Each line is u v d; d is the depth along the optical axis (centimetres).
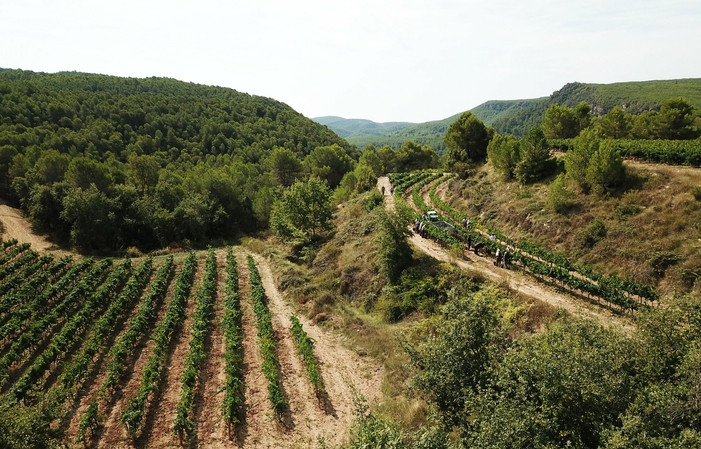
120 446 1725
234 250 5419
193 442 1756
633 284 2433
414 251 3466
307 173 9019
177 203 6266
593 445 1060
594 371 1093
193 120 11750
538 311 2306
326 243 4409
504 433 1002
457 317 1483
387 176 8994
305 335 2533
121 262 4456
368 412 1903
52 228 5484
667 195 3000
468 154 6531
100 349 2612
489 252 3481
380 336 2581
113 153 8475
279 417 1906
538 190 4141
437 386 1417
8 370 2298
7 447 1235
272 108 16575
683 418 990
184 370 2291
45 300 3275
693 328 1202
